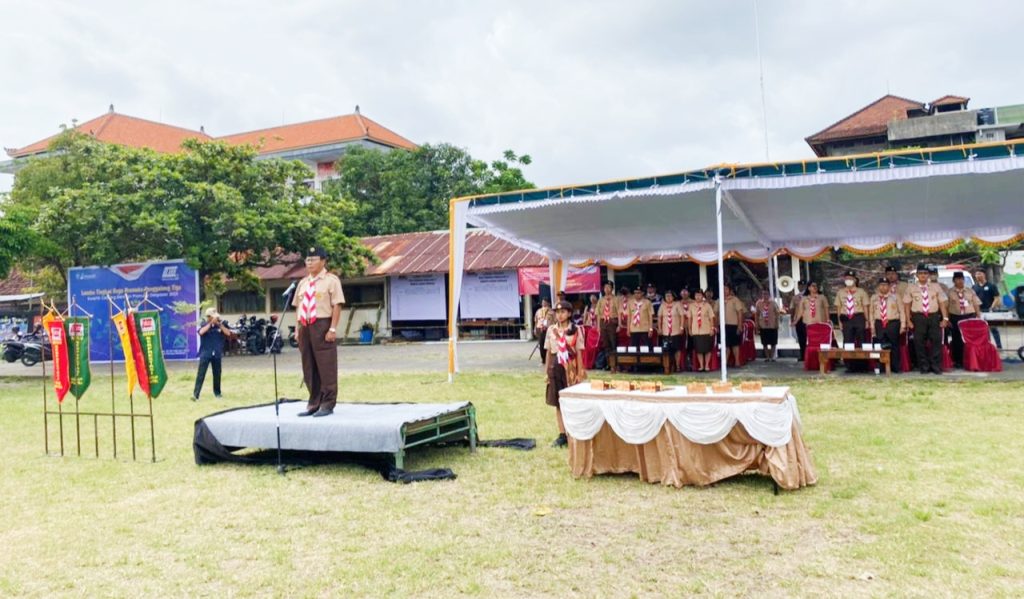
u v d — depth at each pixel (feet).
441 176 108.06
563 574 12.97
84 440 27.40
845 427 24.81
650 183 37.01
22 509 18.12
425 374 46.80
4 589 12.98
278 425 21.72
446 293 84.38
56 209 59.62
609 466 19.81
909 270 79.10
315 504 18.03
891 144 117.60
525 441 24.29
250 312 93.91
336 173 147.95
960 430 23.58
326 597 12.30
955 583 11.93
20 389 48.16
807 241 55.21
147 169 64.49
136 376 23.48
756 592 11.92
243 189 71.05
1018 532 14.19
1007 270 75.77
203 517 17.15
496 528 15.66
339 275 79.30
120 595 12.64
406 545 14.70
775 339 50.29
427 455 22.97
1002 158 31.09
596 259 60.85
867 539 14.17
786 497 17.15
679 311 45.29
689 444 18.45
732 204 38.88
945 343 40.32
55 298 82.74
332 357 23.22
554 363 23.61
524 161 111.96
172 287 63.26
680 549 14.05
